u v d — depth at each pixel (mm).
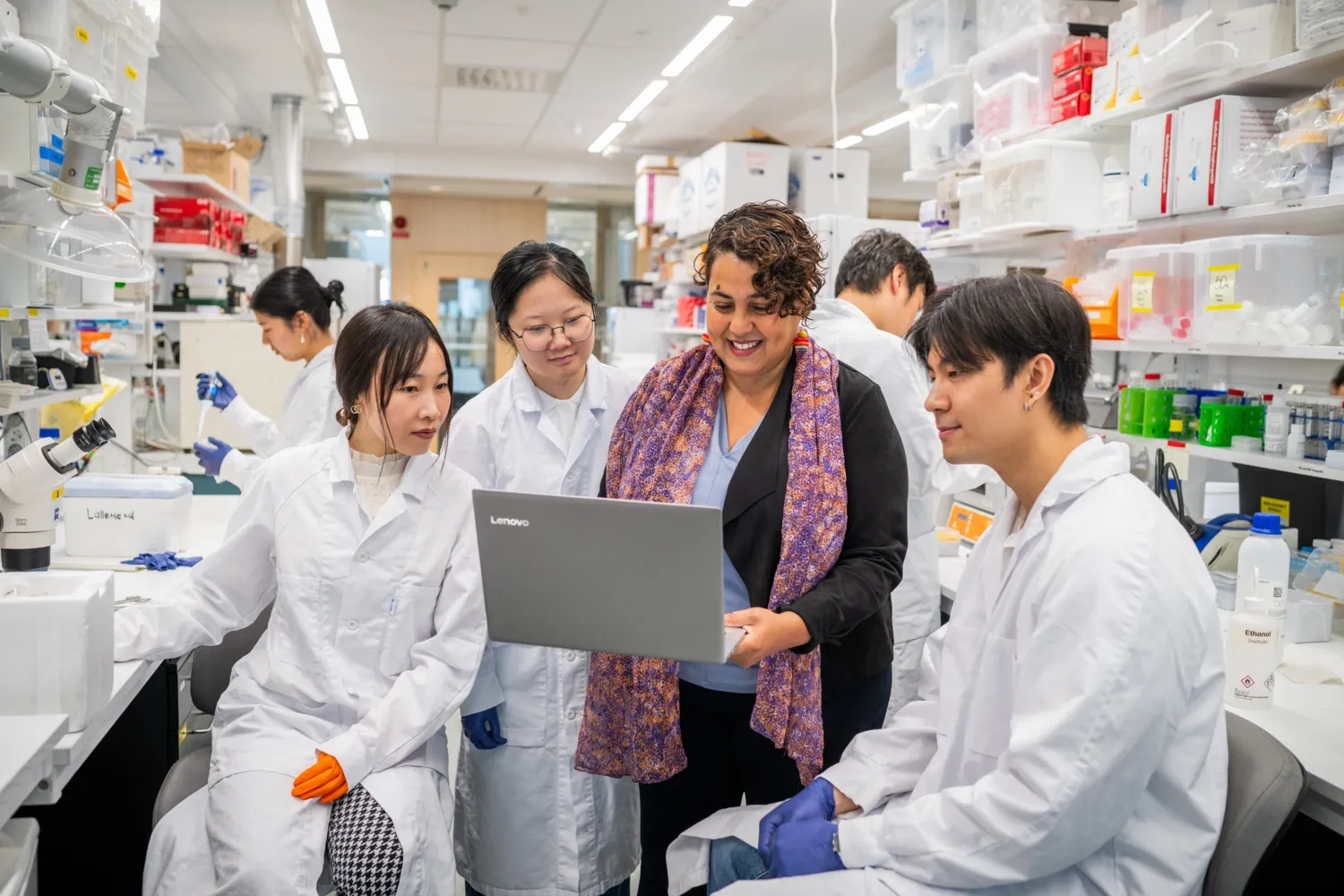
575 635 1272
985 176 2729
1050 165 2469
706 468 1473
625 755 1531
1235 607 1899
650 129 7539
